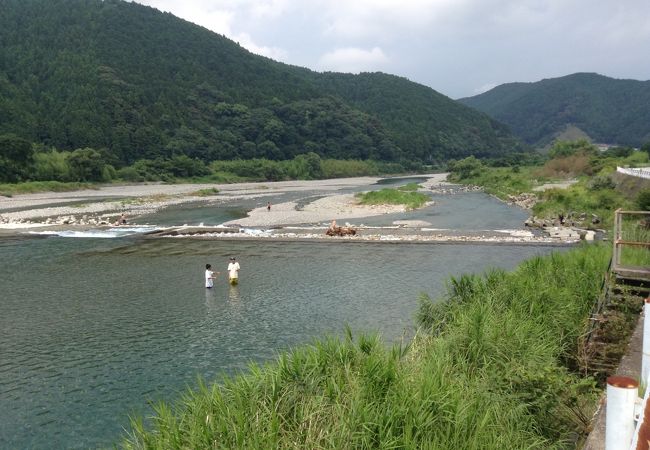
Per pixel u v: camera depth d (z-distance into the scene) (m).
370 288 23.25
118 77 144.75
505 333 10.77
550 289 13.96
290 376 8.34
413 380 8.03
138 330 17.88
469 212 55.75
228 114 158.12
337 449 6.44
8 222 47.97
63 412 12.26
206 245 35.28
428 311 14.80
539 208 51.78
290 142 162.38
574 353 11.94
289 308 20.25
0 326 18.44
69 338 17.16
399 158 187.62
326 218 50.62
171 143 128.88
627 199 47.75
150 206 66.88
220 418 7.18
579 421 8.56
